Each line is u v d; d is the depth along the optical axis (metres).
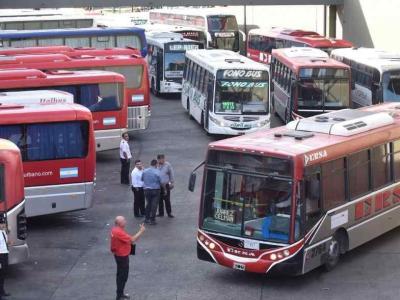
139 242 20.34
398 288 16.67
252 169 16.61
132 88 35.03
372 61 34.56
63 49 37.03
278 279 17.38
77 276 17.84
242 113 33.59
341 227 17.89
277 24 67.75
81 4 49.25
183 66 46.94
